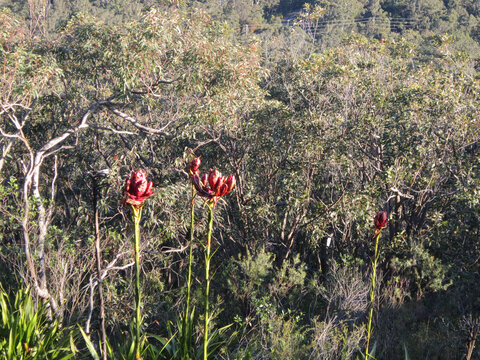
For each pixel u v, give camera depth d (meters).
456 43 33.50
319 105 13.59
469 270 11.63
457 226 11.55
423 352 9.05
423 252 11.73
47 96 12.42
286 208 11.80
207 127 12.01
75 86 12.53
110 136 13.41
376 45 18.22
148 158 13.11
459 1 55.19
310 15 23.02
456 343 9.38
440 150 11.48
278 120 12.30
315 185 12.62
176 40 10.42
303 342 8.58
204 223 10.16
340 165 11.75
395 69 15.62
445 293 12.08
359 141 12.27
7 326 5.04
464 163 11.22
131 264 8.55
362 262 10.88
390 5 61.00
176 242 12.03
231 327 10.37
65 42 11.79
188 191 10.02
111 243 9.47
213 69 10.20
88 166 12.97
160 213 9.60
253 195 12.95
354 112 12.45
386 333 9.09
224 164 13.24
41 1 11.94
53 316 6.29
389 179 10.81
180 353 4.53
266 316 9.06
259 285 10.98
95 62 11.22
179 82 10.52
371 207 11.09
